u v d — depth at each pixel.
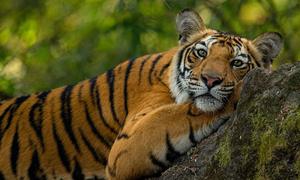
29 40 21.72
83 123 11.54
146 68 11.30
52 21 22.12
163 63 11.23
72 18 22.42
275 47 10.86
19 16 21.95
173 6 19.61
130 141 10.05
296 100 8.22
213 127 9.63
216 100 9.88
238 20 20.50
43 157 11.69
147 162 9.92
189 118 9.79
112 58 20.03
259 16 20.89
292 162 7.88
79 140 11.55
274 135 8.11
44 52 20.88
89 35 20.95
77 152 11.56
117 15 20.50
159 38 20.50
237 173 8.39
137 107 11.01
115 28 20.23
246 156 8.34
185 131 9.73
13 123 11.93
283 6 21.19
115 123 11.28
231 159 8.48
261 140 8.24
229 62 10.32
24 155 11.76
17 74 20.02
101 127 11.41
